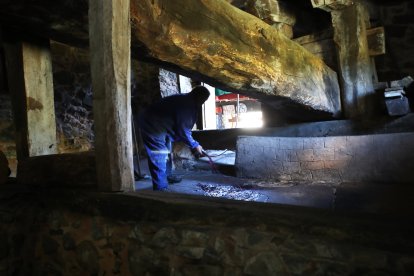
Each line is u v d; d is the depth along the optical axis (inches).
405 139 105.3
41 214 75.5
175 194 63.6
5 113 169.5
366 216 46.0
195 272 52.7
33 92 87.4
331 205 93.8
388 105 121.6
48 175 77.8
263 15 134.0
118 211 62.1
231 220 50.9
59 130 195.2
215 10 83.8
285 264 45.1
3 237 74.3
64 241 70.3
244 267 48.3
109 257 63.1
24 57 85.4
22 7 68.1
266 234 47.7
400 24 161.2
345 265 41.2
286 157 126.8
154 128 115.2
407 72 161.3
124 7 61.1
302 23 149.3
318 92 122.6
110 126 62.6
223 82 95.5
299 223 45.6
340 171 115.2
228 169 150.4
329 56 140.5
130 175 65.7
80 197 68.2
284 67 105.7
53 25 73.9
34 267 75.7
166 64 93.9
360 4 133.0
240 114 382.6
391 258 38.7
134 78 229.0
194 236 53.4
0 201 74.9
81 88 205.2
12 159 170.9
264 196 107.4
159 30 69.7
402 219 43.6
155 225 57.7
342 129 136.3
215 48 82.7
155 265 56.9
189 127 116.6
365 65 131.3
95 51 62.0
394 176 105.7
